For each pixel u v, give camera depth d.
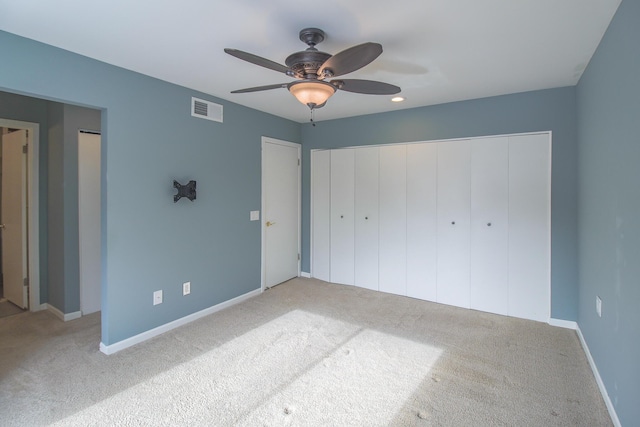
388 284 4.24
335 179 4.60
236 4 1.80
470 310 3.67
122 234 2.76
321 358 2.64
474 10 1.85
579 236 3.03
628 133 1.72
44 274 3.64
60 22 2.00
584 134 2.78
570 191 3.17
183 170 3.22
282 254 4.63
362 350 2.77
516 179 3.43
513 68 2.71
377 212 4.28
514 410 2.03
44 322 3.33
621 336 1.83
